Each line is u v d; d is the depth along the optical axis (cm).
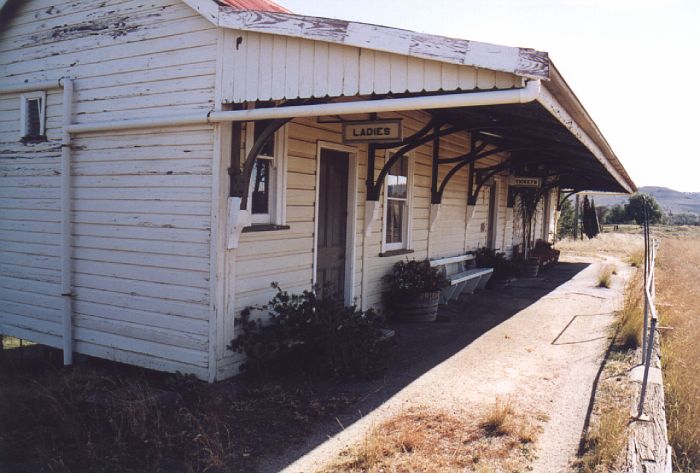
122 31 612
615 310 991
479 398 533
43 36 679
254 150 532
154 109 588
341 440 436
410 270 872
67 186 646
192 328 564
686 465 466
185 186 566
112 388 547
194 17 561
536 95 401
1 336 747
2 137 730
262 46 517
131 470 388
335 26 470
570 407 513
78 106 648
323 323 576
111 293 624
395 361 649
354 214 768
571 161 1027
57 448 419
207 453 406
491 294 1161
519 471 394
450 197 1109
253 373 573
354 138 639
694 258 1939
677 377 618
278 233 624
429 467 396
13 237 721
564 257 2111
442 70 434
